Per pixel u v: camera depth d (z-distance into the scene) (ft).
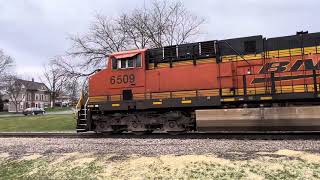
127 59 53.83
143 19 90.33
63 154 39.29
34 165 36.14
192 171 29.71
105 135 55.36
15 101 319.68
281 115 44.80
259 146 37.83
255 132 51.98
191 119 50.96
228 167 29.84
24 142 49.52
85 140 48.65
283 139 42.80
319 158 30.81
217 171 29.19
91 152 39.34
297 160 30.55
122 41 88.43
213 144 40.19
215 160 31.81
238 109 46.78
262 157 31.99
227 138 45.93
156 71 52.08
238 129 46.85
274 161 30.58
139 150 38.73
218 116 47.62
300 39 45.60
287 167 28.91
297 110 44.19
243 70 47.75
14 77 309.63
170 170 30.42
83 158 36.63
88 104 55.88
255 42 47.62
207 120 48.16
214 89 48.75
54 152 40.86
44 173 33.42
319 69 44.21
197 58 50.19
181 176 28.94
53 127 80.89
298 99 45.52
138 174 30.35
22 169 35.35
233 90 47.83
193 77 49.96
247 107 47.75
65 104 362.94
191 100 49.70
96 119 55.72
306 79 44.73
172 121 51.96
